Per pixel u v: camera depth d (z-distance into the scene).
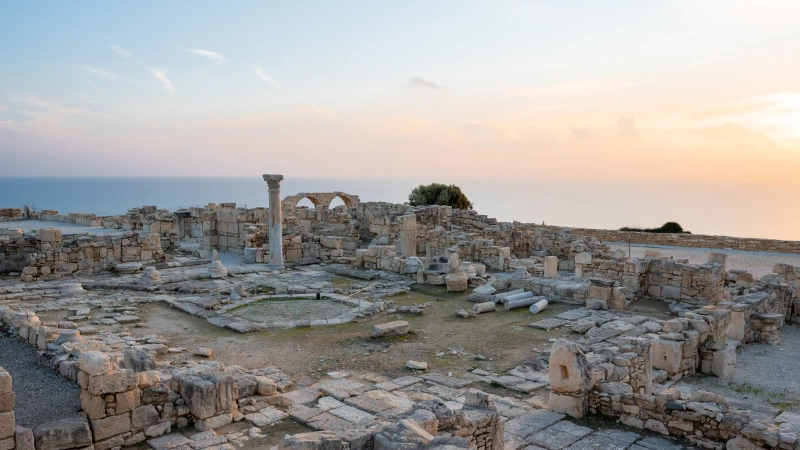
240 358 17.22
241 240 38.38
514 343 19.19
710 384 16.06
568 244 38.84
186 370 12.48
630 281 25.47
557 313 23.06
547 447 11.34
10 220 48.16
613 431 12.18
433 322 21.86
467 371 16.47
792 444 10.31
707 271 23.73
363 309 23.36
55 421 10.33
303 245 35.88
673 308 23.23
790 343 20.66
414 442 8.40
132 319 21.14
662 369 16.44
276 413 12.51
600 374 13.43
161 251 32.62
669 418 11.96
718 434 11.27
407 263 30.70
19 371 14.30
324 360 17.19
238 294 25.22
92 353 10.70
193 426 11.66
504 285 26.45
